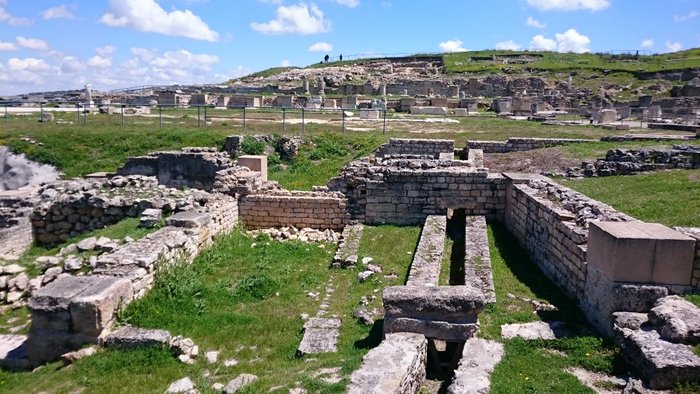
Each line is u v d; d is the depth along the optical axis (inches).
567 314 370.0
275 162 949.2
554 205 476.4
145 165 815.7
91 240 526.0
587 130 1194.6
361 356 314.5
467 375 279.1
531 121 1414.9
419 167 690.8
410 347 296.5
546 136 1098.1
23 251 604.7
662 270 314.8
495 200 644.1
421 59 4008.4
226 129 1091.9
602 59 3695.9
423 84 2650.1
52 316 354.0
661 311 290.0
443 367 331.0
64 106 1736.0
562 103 2011.6
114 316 371.6
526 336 329.1
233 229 668.7
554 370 287.1
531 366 291.9
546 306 383.6
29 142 1007.0
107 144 1016.2
